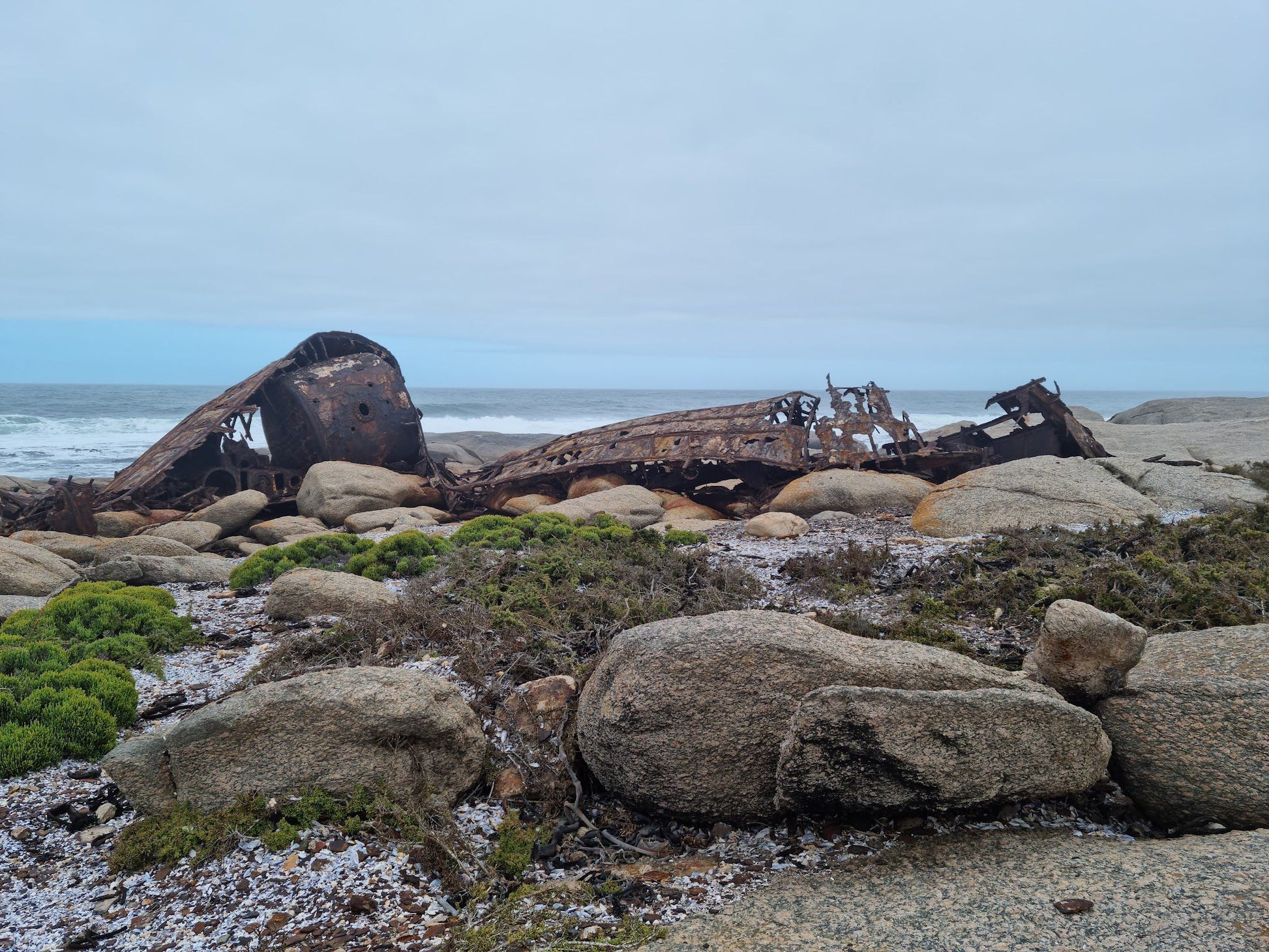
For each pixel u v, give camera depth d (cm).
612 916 333
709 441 1634
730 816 397
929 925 297
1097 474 1159
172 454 1723
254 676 586
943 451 1644
